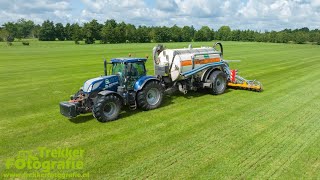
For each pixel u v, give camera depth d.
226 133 8.19
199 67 12.51
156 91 10.88
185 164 6.37
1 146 7.57
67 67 24.66
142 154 6.91
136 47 64.62
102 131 8.55
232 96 12.73
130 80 10.23
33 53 43.94
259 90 13.52
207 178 5.79
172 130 8.52
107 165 6.39
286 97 12.41
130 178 5.84
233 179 5.74
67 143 7.69
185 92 12.34
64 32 128.62
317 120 9.24
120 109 9.80
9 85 16.42
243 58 32.62
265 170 6.06
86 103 9.47
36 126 9.15
